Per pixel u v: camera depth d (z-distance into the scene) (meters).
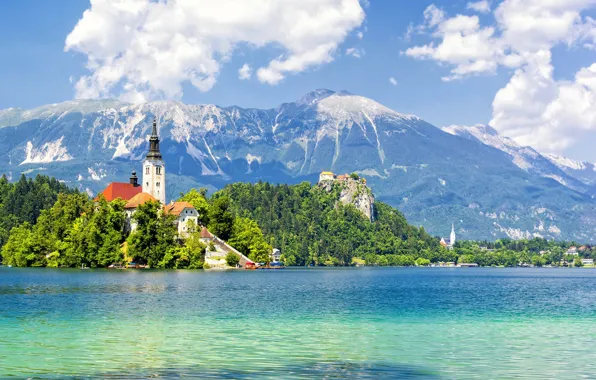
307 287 171.25
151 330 80.31
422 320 94.94
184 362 61.28
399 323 90.88
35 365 59.56
